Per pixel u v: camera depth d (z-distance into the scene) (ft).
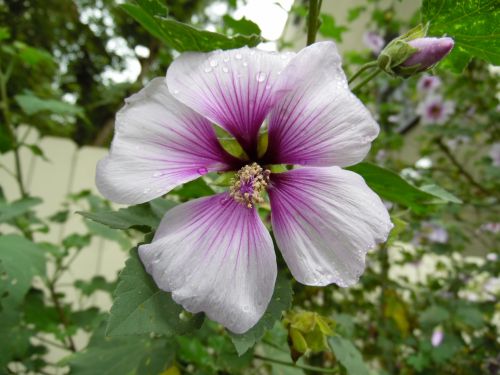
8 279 0.47
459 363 0.95
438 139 1.18
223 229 0.28
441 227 1.15
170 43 0.34
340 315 0.63
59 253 0.73
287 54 0.30
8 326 0.60
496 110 1.16
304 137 0.29
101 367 0.46
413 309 1.11
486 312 0.95
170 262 0.26
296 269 0.27
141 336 0.49
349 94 0.27
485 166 1.13
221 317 0.26
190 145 0.30
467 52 0.38
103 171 0.27
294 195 0.29
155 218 0.33
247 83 0.30
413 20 1.09
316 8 0.35
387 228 0.26
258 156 0.32
